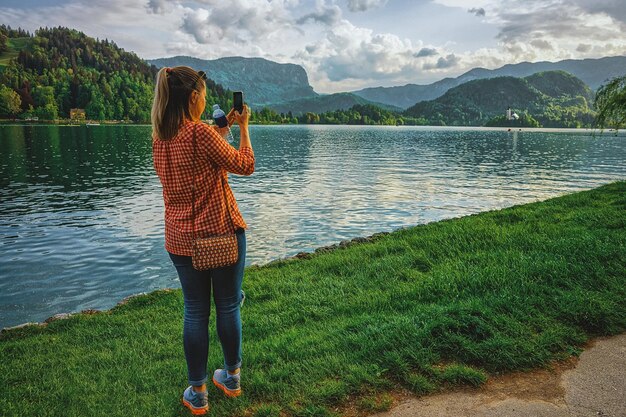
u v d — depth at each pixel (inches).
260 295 237.5
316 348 158.6
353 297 216.4
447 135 5032.0
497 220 391.5
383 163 1633.9
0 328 302.8
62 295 363.3
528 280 205.9
